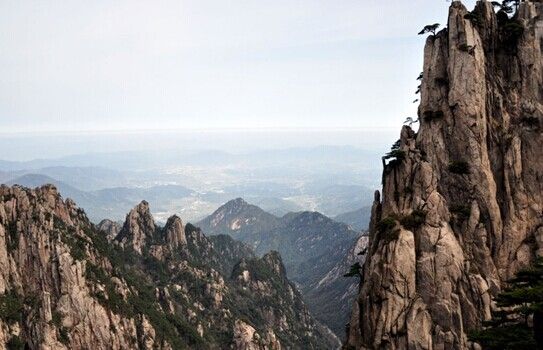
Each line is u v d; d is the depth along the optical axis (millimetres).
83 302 130625
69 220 161625
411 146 88375
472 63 85062
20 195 143375
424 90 90062
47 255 134500
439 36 90812
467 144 83688
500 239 81500
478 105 84125
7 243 135250
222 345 175750
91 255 149750
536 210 81625
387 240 81375
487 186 82188
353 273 92062
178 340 157500
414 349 76312
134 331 140375
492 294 76875
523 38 88812
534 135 83562
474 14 88875
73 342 125875
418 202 83312
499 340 53875
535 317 51656
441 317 76562
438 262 78312
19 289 131375
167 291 180625
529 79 87500
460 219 81875
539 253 79438
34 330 122188
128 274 171875
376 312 80312
